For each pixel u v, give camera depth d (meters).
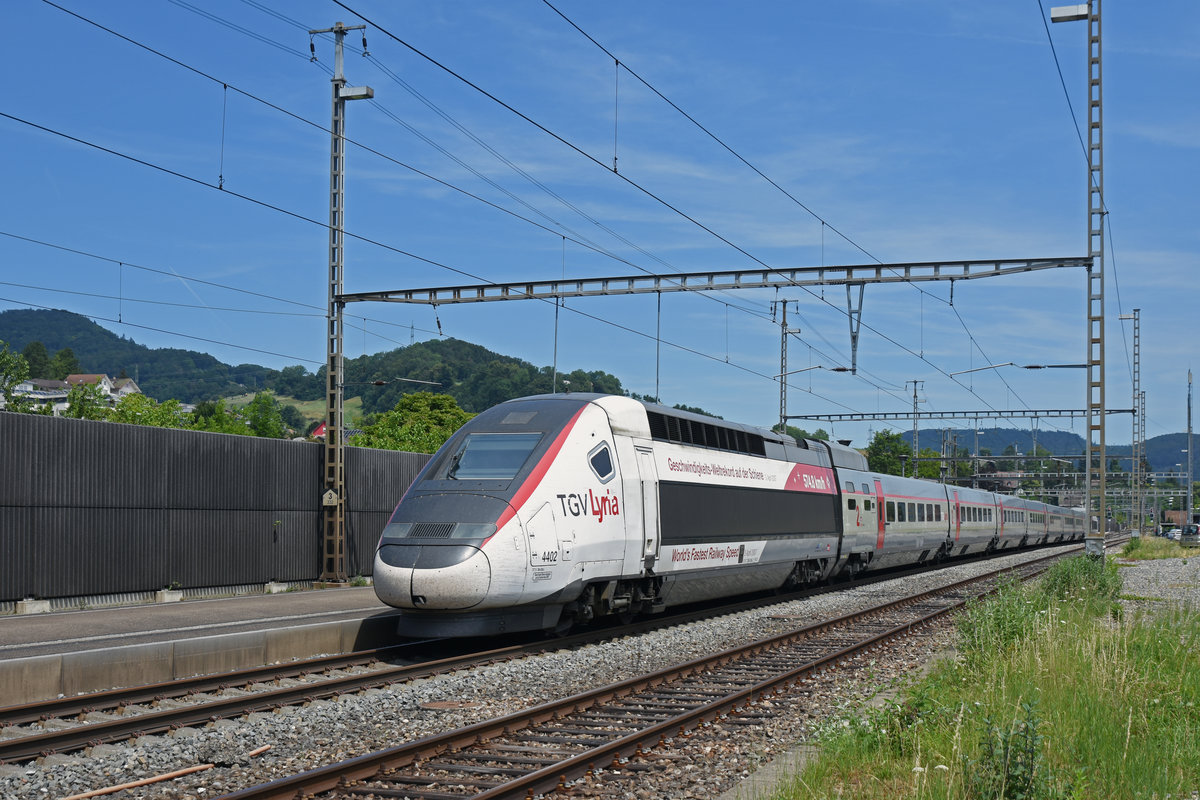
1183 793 7.64
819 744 8.90
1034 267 24.06
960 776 7.32
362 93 25.22
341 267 26.02
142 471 21.66
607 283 25.17
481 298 25.55
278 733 9.68
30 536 19.39
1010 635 12.94
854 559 30.31
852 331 24.62
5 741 8.42
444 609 14.39
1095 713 9.08
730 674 13.46
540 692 12.13
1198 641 13.41
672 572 18.86
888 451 96.38
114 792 7.75
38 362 178.38
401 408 85.38
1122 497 98.38
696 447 20.34
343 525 26.12
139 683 12.12
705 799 7.71
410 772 8.30
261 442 24.73
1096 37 24.23
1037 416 50.81
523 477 15.33
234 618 18.06
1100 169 24.09
